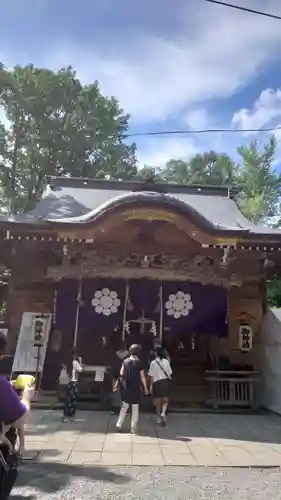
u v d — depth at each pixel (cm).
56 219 1237
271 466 667
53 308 1355
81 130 2948
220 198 1691
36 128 2892
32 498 515
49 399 1209
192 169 3934
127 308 1356
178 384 1338
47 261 1369
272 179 3419
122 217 1195
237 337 1395
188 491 550
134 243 1349
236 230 1217
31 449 734
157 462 676
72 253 1322
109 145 3120
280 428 975
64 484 565
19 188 3019
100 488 553
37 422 977
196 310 1377
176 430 925
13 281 1357
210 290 1388
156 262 1352
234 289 1421
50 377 1306
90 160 3088
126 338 1401
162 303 1373
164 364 995
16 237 1223
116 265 1319
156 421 1020
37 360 1252
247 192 3478
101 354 1373
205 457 712
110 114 3100
